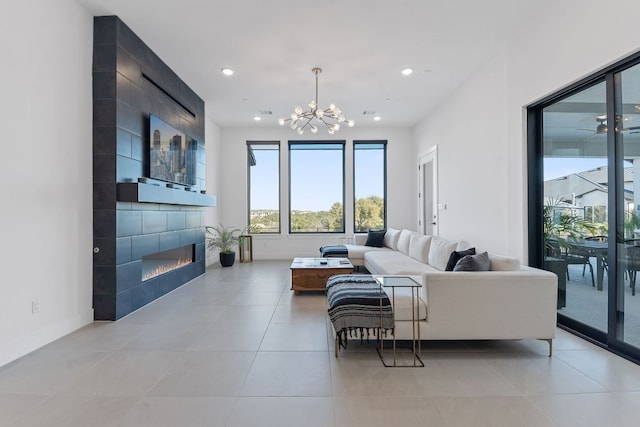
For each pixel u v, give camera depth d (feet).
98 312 11.00
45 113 9.09
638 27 7.57
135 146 12.10
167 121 14.71
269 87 17.06
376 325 8.39
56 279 9.45
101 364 7.90
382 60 14.06
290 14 10.85
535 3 10.32
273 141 25.23
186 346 9.00
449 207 18.30
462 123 16.61
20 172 8.36
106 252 11.02
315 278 14.55
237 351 8.69
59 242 9.57
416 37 12.27
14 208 8.20
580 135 9.85
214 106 20.13
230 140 25.21
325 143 25.49
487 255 9.50
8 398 6.45
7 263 8.04
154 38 12.37
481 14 10.87
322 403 6.31
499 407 6.18
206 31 11.87
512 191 12.26
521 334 8.59
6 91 7.99
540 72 10.71
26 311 8.51
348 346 9.09
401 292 9.23
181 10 10.65
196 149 17.90
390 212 25.36
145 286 12.88
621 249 8.54
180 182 15.72
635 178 8.15
